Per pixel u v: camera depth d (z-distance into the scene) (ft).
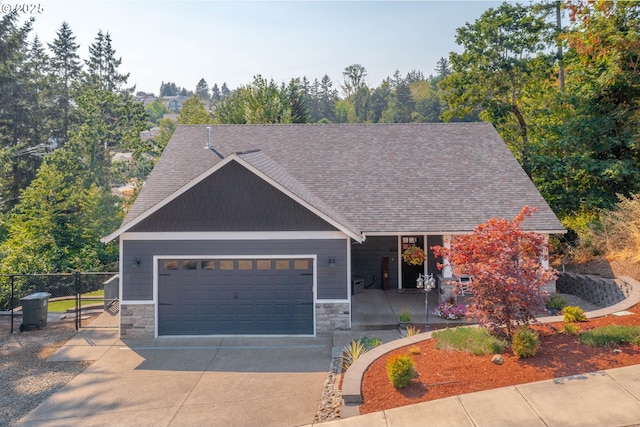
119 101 139.74
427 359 34.27
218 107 166.91
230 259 50.49
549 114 96.43
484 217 55.93
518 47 93.09
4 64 135.95
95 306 61.46
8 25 126.31
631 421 24.61
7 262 83.82
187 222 50.11
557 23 101.71
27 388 37.93
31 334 51.72
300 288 50.62
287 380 38.24
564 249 77.05
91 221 112.78
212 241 50.14
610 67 74.23
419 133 72.90
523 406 26.76
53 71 187.11
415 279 65.31
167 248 50.08
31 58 161.58
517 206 57.67
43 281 86.79
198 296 50.67
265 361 42.86
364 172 64.23
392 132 73.26
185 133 74.02
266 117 138.82
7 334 51.83
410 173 63.98
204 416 32.22
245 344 47.75
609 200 75.82
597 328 36.24
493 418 25.89
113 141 138.31
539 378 29.55
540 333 36.55
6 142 148.36
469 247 35.47
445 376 31.19
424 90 393.91
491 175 63.57
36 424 31.99
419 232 54.03
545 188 85.20
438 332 39.17
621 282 50.47
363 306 56.54
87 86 187.01
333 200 58.75
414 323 49.96
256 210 50.08
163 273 50.55
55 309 63.10
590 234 68.85
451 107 103.45
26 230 100.01
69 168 115.96
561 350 33.09
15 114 147.64
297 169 64.80
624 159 77.61
